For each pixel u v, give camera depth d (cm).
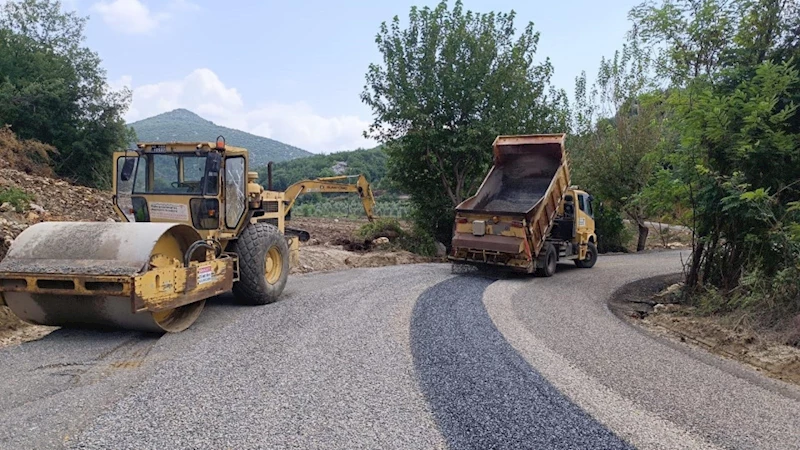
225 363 493
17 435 342
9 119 2194
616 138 1980
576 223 1327
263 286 752
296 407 395
